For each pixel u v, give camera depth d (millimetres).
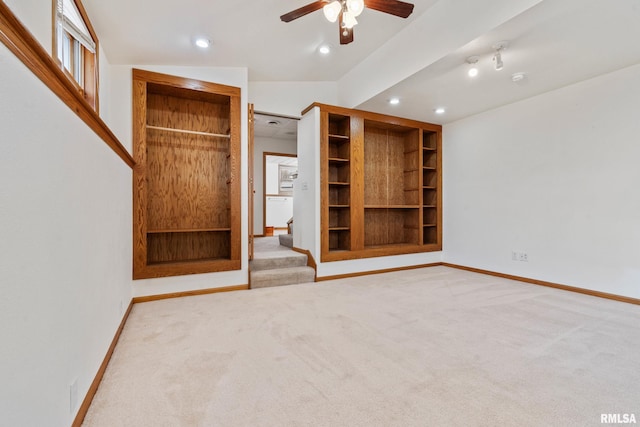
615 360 1967
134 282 3199
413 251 5043
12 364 823
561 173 3715
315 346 2180
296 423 1395
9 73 823
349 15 2211
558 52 2850
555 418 1419
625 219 3191
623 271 3211
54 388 1098
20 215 880
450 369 1863
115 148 2225
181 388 1665
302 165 4629
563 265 3711
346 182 4598
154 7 2480
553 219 3805
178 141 3732
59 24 1969
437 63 3066
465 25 2727
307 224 4449
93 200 1647
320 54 3773
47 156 1066
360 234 4543
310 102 4680
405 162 5473
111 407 1501
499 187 4426
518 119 4168
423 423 1392
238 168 3725
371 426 1373
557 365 1908
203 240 3904
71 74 2387
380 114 4688
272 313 2877
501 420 1407
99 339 1738
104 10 2447
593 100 3412
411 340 2277
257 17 2803
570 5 2193
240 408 1500
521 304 3148
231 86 3697
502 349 2131
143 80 3266
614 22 2385
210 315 2818
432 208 5484
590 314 2832
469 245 4895
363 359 1990
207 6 2561
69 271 1267
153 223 3600
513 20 2381
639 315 2801
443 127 5316
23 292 890
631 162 3141
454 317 2768
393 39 3562
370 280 4254
